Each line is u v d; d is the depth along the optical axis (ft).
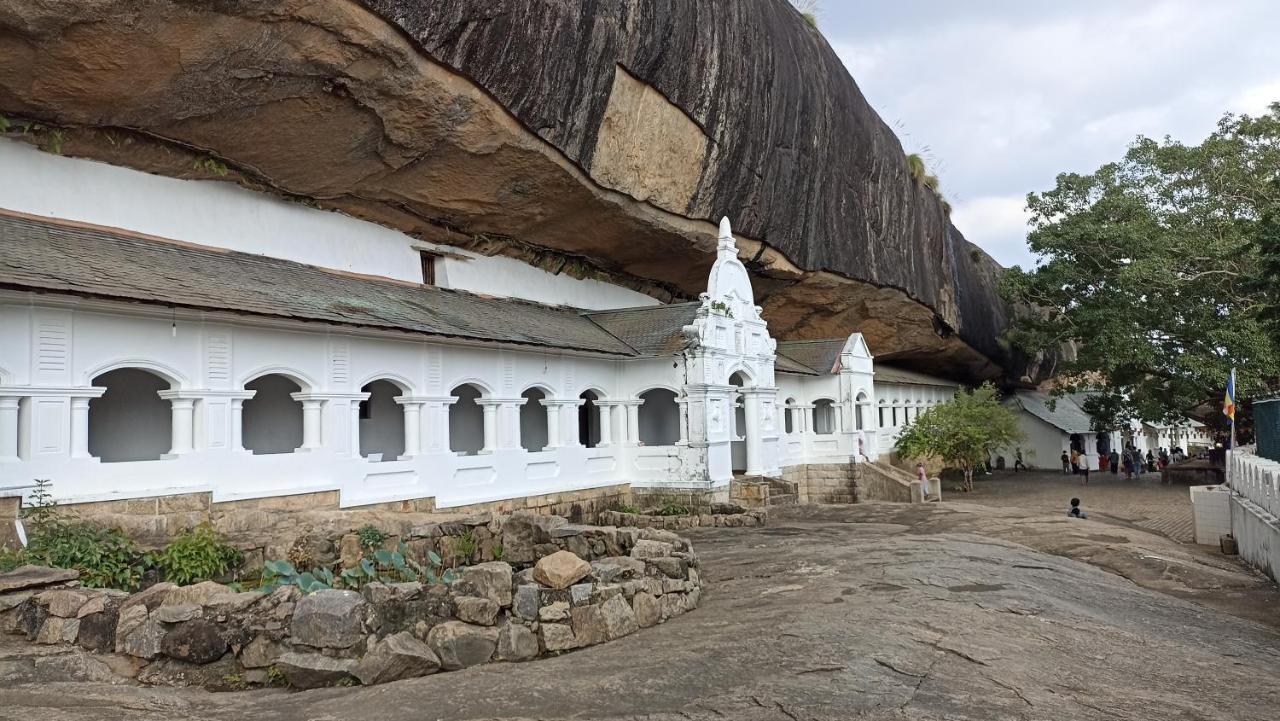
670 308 80.53
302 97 45.37
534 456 65.05
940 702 19.30
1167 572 44.93
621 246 77.77
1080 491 114.83
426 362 55.93
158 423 47.98
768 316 112.47
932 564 39.40
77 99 40.22
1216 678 23.98
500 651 23.43
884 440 126.00
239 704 19.93
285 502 45.09
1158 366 110.52
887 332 123.34
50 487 35.01
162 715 18.72
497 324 62.49
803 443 105.81
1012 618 28.91
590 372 72.64
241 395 43.70
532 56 52.19
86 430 37.27
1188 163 116.47
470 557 39.19
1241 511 54.49
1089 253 116.06
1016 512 68.44
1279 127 111.24
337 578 30.63
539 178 60.90
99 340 37.58
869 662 22.18
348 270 59.77
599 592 26.07
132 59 38.47
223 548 32.04
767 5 82.48
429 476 55.26
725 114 73.51
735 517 61.21
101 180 45.32
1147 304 110.83
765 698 19.20
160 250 45.91
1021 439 136.77
